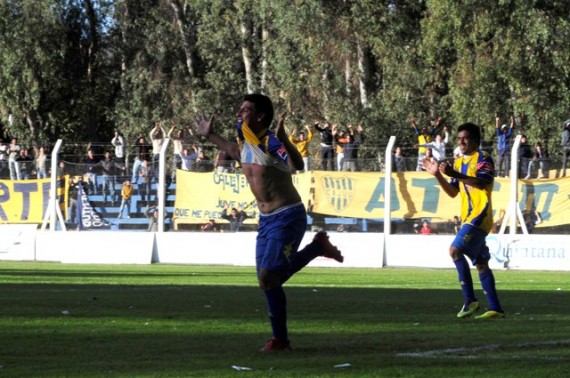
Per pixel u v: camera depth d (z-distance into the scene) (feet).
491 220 49.60
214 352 34.55
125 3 255.70
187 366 30.83
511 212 121.49
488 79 189.37
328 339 38.58
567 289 76.02
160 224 133.69
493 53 189.67
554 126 186.19
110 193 136.77
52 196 137.18
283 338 35.22
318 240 37.40
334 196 130.93
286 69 218.18
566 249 118.93
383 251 125.90
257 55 239.09
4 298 60.34
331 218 131.13
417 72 207.92
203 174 135.13
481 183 48.75
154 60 252.01
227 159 134.62
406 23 211.20
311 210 131.54
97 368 30.40
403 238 125.29
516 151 120.98
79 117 263.08
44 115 257.55
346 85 220.02
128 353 34.19
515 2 184.34
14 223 141.59
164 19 248.52
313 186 131.54
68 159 183.93
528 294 69.10
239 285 76.89
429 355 33.47
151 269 113.60
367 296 64.49
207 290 69.62
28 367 30.66
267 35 230.27
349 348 35.63
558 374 29.25
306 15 208.85
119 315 48.52
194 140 204.13
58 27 242.78
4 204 142.00
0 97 244.42
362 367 30.60
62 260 137.08
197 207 134.92
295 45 221.46
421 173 127.13
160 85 245.24
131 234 134.31
